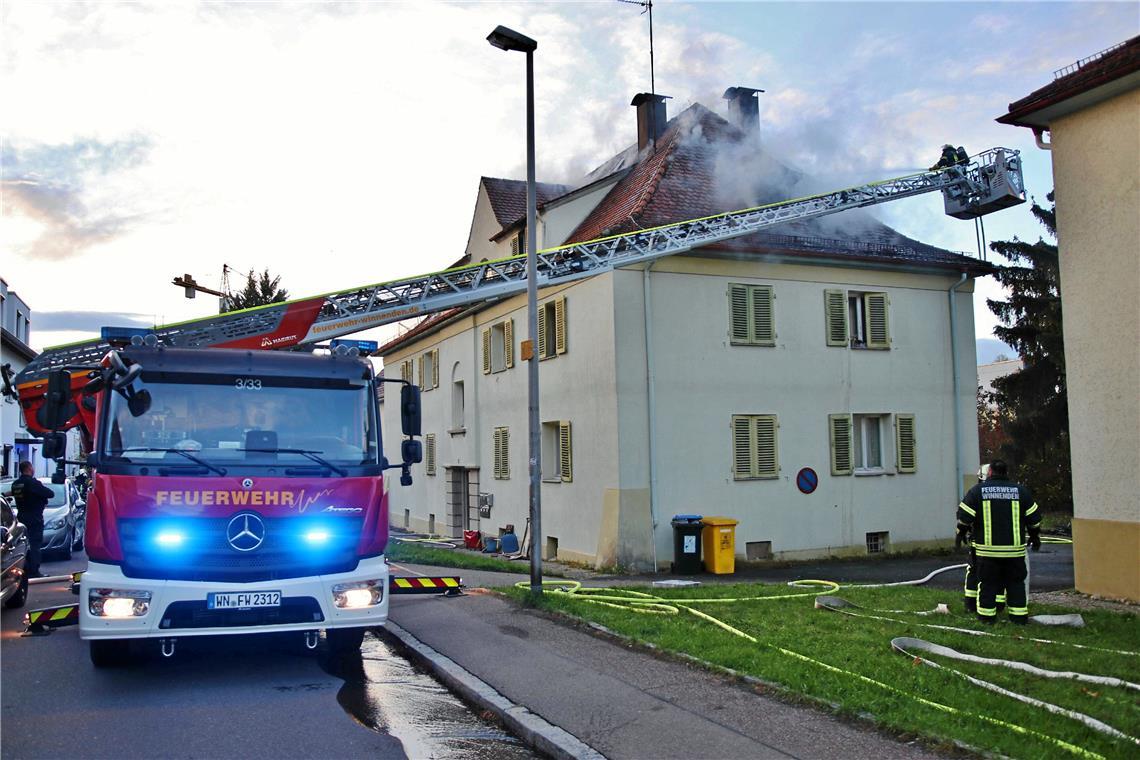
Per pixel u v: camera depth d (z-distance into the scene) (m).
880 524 19.55
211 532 7.12
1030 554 18.64
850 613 10.03
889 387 20.02
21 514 14.37
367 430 8.02
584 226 22.23
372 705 6.85
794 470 18.80
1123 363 11.59
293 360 8.05
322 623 7.26
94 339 11.40
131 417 7.48
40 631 9.59
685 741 5.48
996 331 30.58
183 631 6.94
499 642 8.52
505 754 5.73
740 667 7.04
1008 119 12.68
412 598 11.27
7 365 11.01
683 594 11.99
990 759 4.84
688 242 17.48
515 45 11.38
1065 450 29.06
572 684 6.92
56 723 6.27
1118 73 11.05
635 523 17.23
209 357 7.88
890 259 19.84
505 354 23.11
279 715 6.52
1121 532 11.52
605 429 17.75
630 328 17.62
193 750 5.70
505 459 22.97
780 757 5.11
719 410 18.23
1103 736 5.25
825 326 19.48
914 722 5.46
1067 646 8.02
